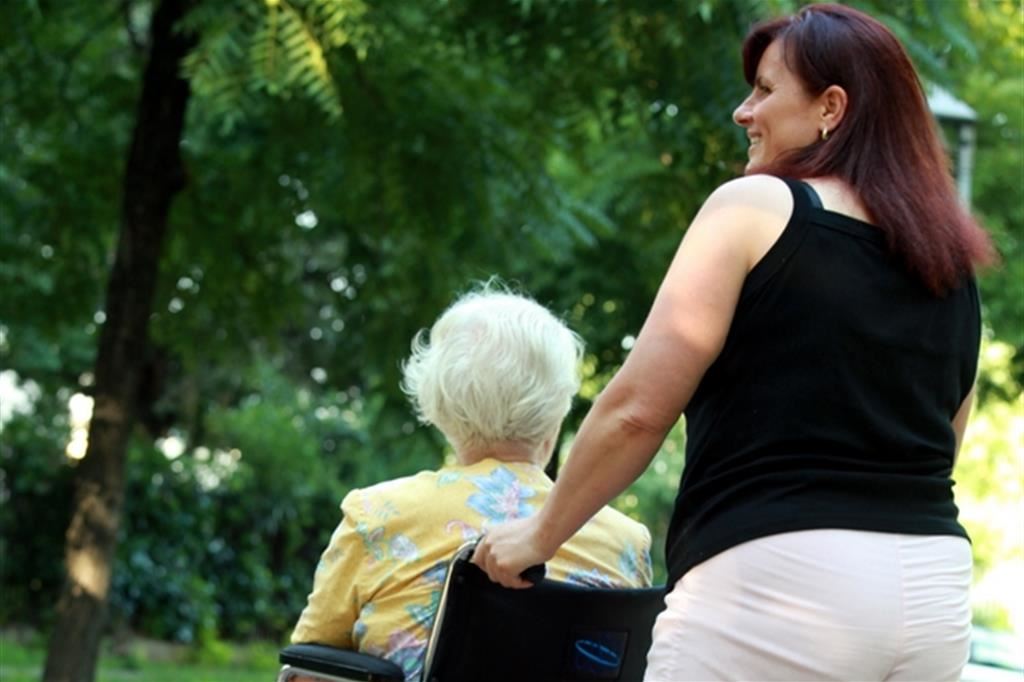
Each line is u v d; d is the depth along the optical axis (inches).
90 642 678.5
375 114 711.7
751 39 193.6
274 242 818.2
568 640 205.2
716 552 167.6
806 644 162.7
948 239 177.3
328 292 1140.5
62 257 815.7
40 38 743.1
